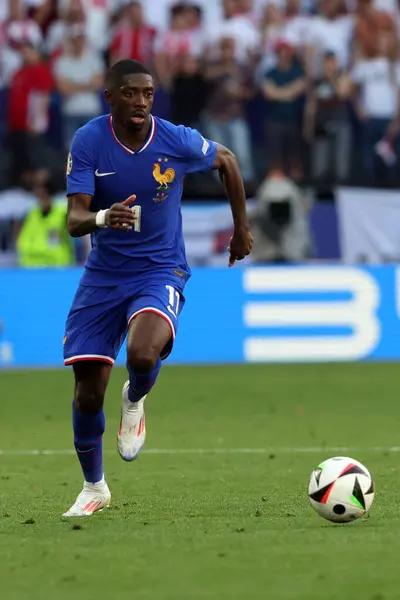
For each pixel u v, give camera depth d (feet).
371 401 156.15
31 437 125.08
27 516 75.15
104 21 233.14
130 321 73.20
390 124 231.30
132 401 76.89
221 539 63.41
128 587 51.80
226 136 226.99
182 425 133.49
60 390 174.60
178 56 226.79
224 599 49.21
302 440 119.96
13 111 227.81
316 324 210.79
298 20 231.30
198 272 209.77
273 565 56.03
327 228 231.50
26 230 214.28
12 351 206.28
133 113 72.79
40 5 231.71
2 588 52.08
